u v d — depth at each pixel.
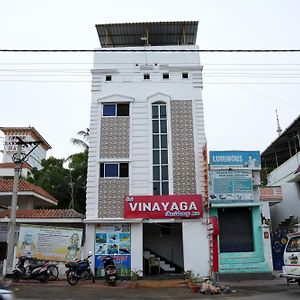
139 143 21.95
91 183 21.31
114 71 23.22
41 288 15.91
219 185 21.50
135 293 14.97
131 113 22.47
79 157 38.09
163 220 20.62
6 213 22.64
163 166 21.67
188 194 21.02
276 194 28.64
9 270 18.19
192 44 26.62
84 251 20.31
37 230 19.55
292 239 14.73
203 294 14.68
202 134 22.05
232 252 21.09
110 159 21.64
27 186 25.36
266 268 20.06
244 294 14.47
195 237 20.48
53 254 19.42
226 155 21.98
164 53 23.48
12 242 18.58
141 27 24.92
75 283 17.39
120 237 20.64
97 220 20.50
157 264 21.75
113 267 18.03
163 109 22.67
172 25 24.84
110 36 25.78
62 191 37.44
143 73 23.23
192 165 21.55
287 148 31.98
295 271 14.08
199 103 22.64
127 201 20.77
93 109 22.62
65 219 22.12
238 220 21.75
